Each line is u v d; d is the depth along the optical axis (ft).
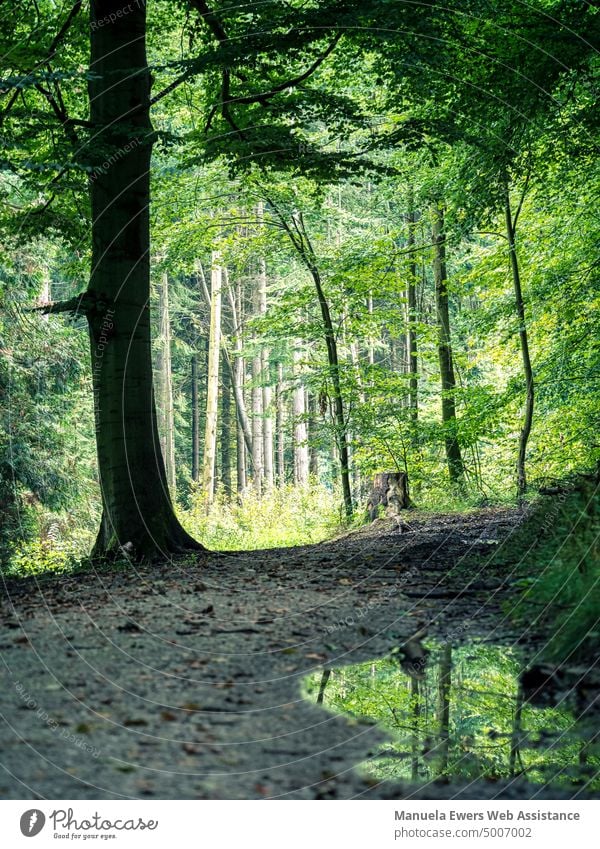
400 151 55.31
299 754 11.87
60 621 18.81
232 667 15.65
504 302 55.11
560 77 39.50
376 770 11.63
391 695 14.43
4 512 58.54
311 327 58.34
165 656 16.07
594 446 53.67
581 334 52.08
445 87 38.83
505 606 19.95
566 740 12.64
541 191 51.26
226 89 38.11
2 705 12.92
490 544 31.99
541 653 16.19
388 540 39.60
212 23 35.78
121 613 19.93
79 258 48.32
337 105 37.58
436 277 62.54
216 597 22.56
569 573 18.98
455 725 13.17
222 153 39.24
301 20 32.14
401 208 60.70
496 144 41.52
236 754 11.68
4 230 44.01
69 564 33.58
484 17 35.63
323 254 59.26
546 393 54.60
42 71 28.25
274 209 55.93
